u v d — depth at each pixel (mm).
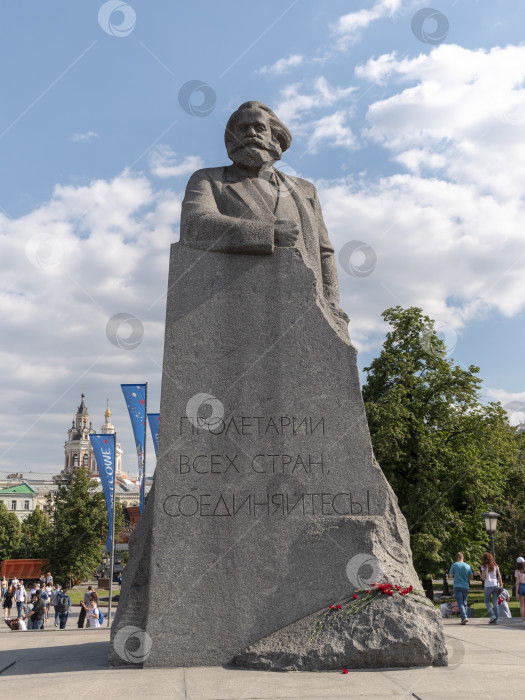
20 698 4668
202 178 8117
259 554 6465
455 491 26406
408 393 26359
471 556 25219
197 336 7098
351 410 7055
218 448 6773
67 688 5000
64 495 46969
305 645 5809
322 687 4941
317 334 7219
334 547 6473
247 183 8086
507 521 34469
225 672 5668
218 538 6484
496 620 12547
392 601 6035
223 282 7281
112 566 19641
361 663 5672
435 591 46312
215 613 6238
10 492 108562
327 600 6320
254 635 6191
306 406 7004
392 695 4613
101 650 7398
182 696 4691
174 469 6668
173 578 6328
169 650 6086
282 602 6312
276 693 4758
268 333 7168
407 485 25328
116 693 4809
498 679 5090
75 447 134125
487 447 26453
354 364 7188
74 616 29328
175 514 6520
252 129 8273
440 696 4531
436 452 25094
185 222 7535
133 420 20297
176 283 7254
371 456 6980
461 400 26469
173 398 6887
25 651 7457
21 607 26453
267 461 6789
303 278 7363
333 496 6777
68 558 45344
